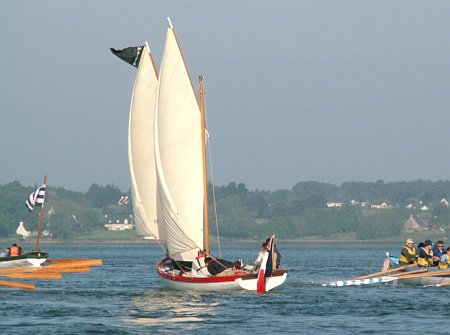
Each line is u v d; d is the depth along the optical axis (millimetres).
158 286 179750
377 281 169125
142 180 162375
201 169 154875
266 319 121812
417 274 167250
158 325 116812
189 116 154125
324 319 122125
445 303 140375
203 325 116750
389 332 111438
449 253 169875
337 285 173625
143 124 162125
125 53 162375
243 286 146000
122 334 110188
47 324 117250
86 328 114000
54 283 189500
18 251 165000
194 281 149375
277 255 150000
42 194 166875
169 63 153000
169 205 152750
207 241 155500
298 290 162000
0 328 113625
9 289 167375
